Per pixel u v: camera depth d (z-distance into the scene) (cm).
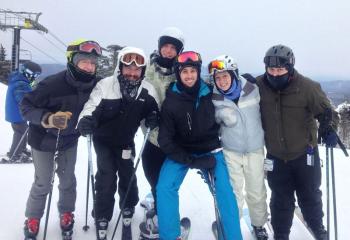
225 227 300
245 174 334
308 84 306
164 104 313
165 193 303
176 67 312
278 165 323
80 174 551
